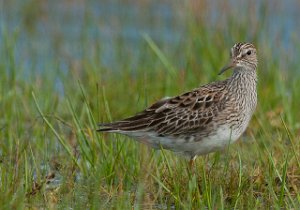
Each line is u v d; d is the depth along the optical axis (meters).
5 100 16.94
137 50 21.67
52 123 16.11
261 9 21.02
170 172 12.56
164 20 25.17
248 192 12.34
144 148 14.09
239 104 13.31
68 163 13.80
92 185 12.55
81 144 13.55
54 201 12.02
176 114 13.27
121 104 17.45
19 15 25.89
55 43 23.03
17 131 15.09
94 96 17.55
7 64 19.52
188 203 11.82
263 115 16.14
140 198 11.64
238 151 13.28
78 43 23.11
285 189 12.12
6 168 13.04
